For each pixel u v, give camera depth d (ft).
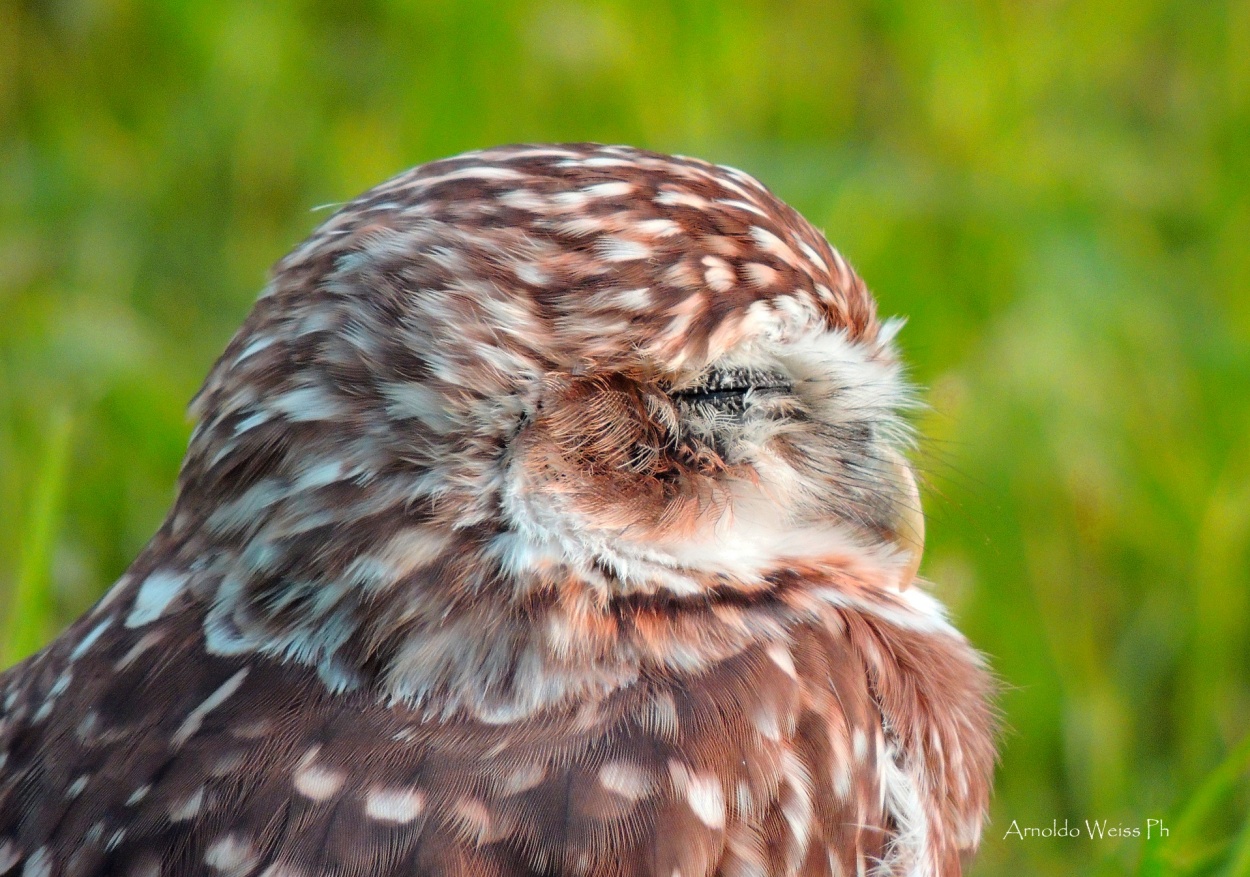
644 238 4.86
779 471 4.91
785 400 4.91
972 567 5.22
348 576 4.83
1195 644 5.22
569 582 4.84
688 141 5.54
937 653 4.91
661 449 4.87
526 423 4.84
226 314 5.37
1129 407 5.29
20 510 5.22
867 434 4.93
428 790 4.81
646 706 4.83
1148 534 5.26
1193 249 5.55
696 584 4.86
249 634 4.84
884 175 5.37
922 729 4.89
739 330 4.87
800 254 4.90
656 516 4.86
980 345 5.30
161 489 5.26
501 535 4.84
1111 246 5.36
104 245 5.42
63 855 4.82
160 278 5.42
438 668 4.83
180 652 4.85
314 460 4.84
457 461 4.84
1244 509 5.24
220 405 4.87
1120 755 5.19
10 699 4.90
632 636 4.84
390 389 4.84
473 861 4.80
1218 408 5.29
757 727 4.83
